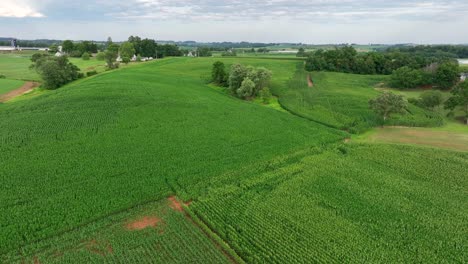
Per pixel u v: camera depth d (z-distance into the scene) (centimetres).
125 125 5247
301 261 2430
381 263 2434
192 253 2483
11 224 2769
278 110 7175
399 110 6200
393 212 3128
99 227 2777
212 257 2453
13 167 3734
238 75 8575
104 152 4272
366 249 2570
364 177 3853
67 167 3816
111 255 2425
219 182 3669
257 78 8325
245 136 5200
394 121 6334
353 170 4044
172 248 2531
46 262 2345
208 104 6888
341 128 6012
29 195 3216
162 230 2764
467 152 4738
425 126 6256
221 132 5309
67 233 2684
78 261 2359
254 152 4575
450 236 2786
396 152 4694
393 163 4297
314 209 3141
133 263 2355
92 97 6475
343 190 3528
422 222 2981
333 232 2780
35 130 4841
